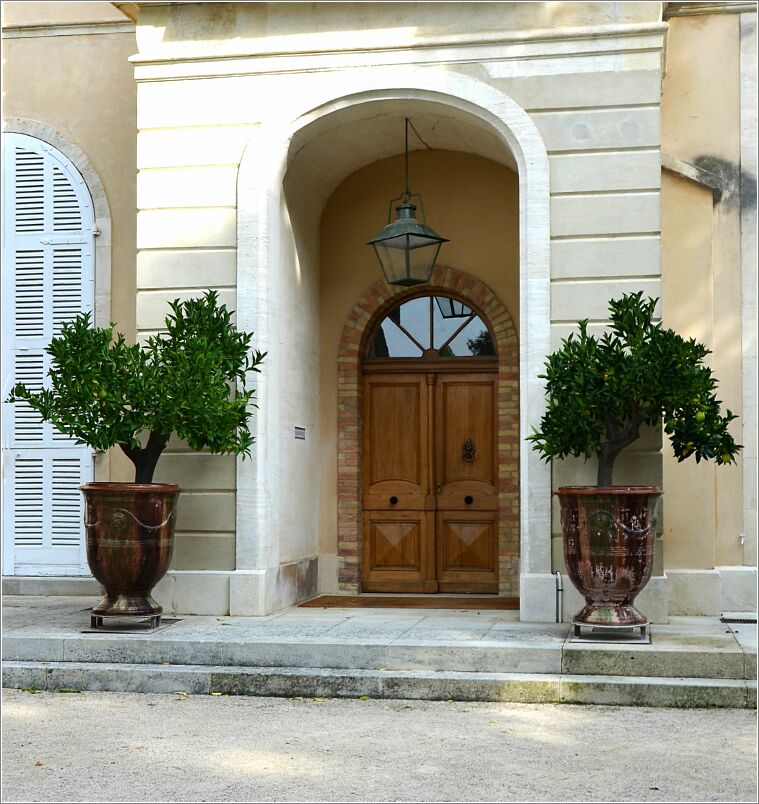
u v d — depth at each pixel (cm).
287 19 951
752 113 1001
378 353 1140
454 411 1123
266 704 729
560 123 906
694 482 978
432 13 930
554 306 898
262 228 952
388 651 771
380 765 576
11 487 1103
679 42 1014
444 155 1112
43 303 1109
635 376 796
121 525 838
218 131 961
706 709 709
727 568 977
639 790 531
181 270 959
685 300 985
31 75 1131
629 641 777
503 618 909
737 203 992
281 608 974
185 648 794
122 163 1111
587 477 884
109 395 841
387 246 970
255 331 948
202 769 571
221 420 861
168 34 967
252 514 934
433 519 1119
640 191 893
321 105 947
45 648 810
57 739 636
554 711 704
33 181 1120
